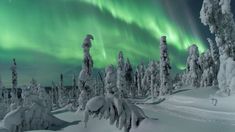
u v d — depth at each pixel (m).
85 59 59.38
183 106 48.44
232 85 43.69
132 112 13.84
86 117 12.91
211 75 76.25
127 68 100.75
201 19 49.59
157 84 89.94
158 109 50.25
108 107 13.23
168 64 78.00
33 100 46.31
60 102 95.38
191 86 79.25
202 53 79.56
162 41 78.50
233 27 48.28
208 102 45.84
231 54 47.88
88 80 59.09
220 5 48.78
